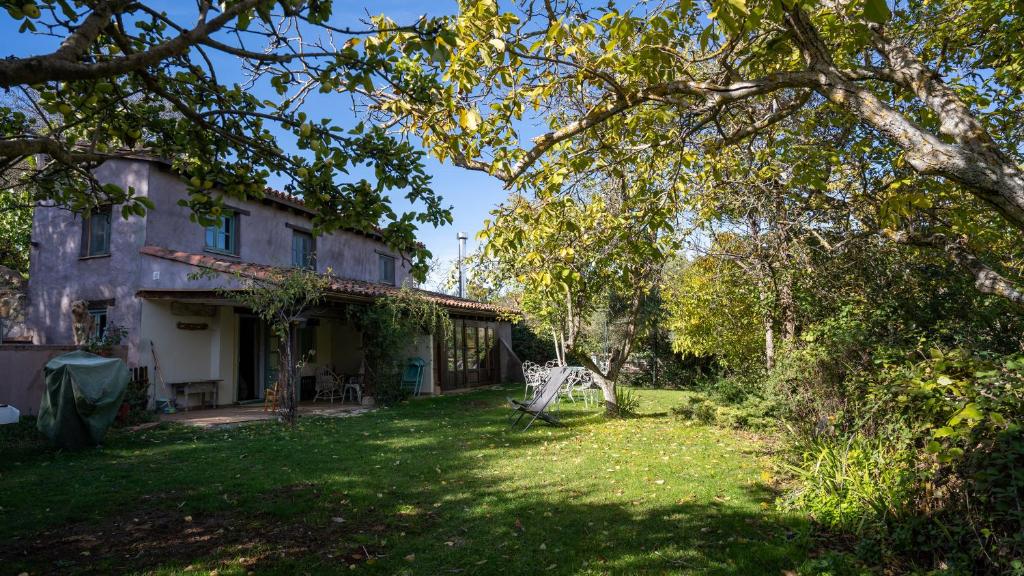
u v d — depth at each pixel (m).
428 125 4.66
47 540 4.41
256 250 14.35
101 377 8.16
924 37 5.86
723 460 6.92
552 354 22.83
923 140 2.89
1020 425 3.30
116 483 6.03
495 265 11.71
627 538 4.33
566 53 4.09
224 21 3.10
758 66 5.11
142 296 11.67
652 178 5.30
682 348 14.66
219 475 6.37
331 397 14.50
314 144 3.97
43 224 13.20
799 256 6.95
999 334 5.48
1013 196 2.62
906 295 6.06
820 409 5.70
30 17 2.97
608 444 8.16
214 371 13.29
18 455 7.52
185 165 4.68
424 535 4.50
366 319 13.70
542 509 5.08
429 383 16.83
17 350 10.34
